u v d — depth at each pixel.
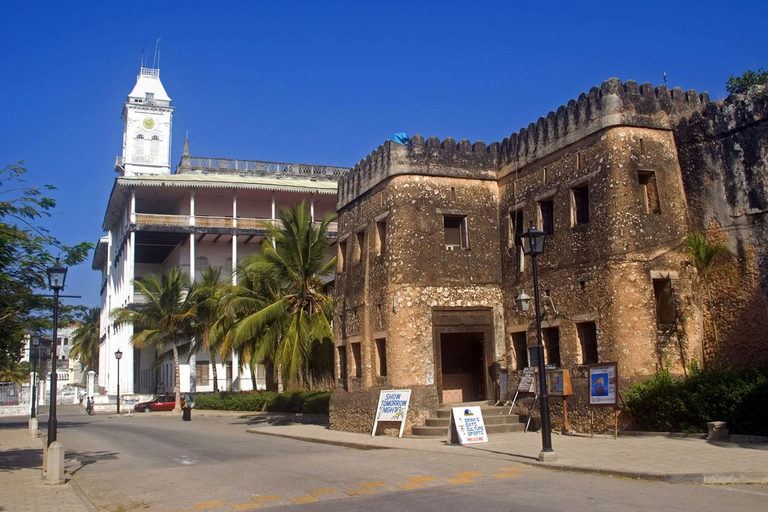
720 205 17.17
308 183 57.81
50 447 13.46
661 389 15.81
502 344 21.25
